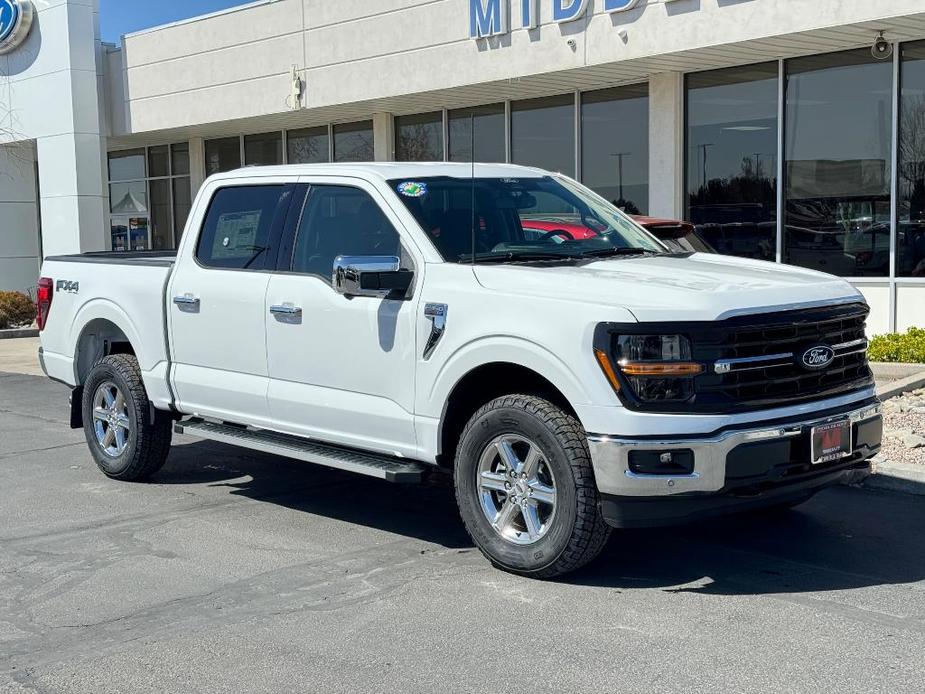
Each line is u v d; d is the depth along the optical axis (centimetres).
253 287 666
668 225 1080
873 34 1248
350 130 2031
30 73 2292
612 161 1620
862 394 558
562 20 1459
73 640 476
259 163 2231
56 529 664
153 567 581
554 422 516
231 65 1986
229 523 671
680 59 1403
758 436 496
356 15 1750
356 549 608
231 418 693
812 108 1387
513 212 636
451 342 554
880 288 1343
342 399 617
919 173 1302
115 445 800
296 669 437
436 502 721
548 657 442
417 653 450
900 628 470
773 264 632
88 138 2234
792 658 436
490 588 532
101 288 789
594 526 512
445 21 1620
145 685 425
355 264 567
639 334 492
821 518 654
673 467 489
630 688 410
